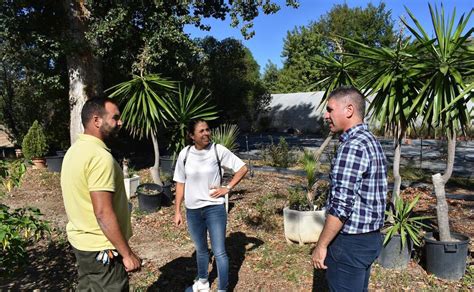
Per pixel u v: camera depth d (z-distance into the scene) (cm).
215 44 1955
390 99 386
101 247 240
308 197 496
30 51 1164
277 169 1043
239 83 2050
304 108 2681
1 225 272
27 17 1104
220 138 717
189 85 1523
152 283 407
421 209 658
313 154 553
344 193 217
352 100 227
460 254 382
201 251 367
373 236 228
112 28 1003
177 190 380
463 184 862
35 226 297
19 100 1439
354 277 228
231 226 586
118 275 247
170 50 1095
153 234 566
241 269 433
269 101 2603
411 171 988
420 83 392
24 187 905
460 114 372
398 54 374
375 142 226
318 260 230
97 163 231
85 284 249
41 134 1135
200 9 1245
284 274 414
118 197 246
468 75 364
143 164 1242
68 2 1051
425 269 409
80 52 1064
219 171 356
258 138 2259
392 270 407
